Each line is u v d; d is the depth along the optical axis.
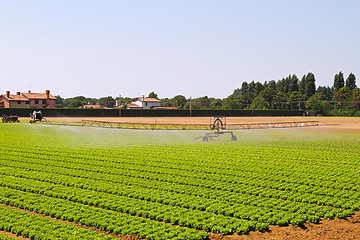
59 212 16.62
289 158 32.47
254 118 120.38
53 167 27.98
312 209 17.52
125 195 20.11
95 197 19.25
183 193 20.70
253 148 38.84
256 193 20.50
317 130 66.25
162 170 26.92
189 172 26.31
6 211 16.77
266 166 28.52
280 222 15.70
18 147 38.34
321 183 23.00
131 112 122.94
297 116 147.50
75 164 29.22
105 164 29.17
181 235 14.16
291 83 186.75
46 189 21.00
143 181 23.36
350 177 24.92
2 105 127.38
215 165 28.77
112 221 15.59
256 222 15.64
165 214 16.56
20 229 14.52
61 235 13.95
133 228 14.82
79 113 115.56
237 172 26.23
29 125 70.25
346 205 18.12
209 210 17.30
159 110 127.56
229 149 37.88
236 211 17.16
